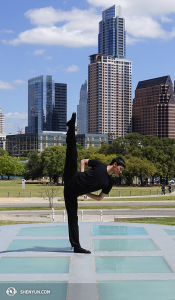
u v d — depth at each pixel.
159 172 80.25
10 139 191.88
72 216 6.45
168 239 7.57
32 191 50.59
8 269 5.56
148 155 83.00
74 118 6.04
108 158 76.56
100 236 7.89
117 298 4.43
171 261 5.96
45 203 32.75
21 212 25.33
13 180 112.19
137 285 4.88
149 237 7.77
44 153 90.94
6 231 8.60
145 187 73.62
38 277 5.19
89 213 24.52
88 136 191.88
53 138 179.62
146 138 102.12
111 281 5.03
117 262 5.91
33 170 93.00
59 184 80.88
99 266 5.70
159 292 4.64
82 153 91.81
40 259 6.10
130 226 9.26
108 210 27.03
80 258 6.13
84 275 5.27
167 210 27.11
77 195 6.30
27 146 180.50
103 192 6.26
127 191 53.81
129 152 95.31
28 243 7.29
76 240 6.48
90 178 6.04
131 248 6.81
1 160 105.81
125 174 77.19
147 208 28.20
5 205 30.75
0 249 6.78
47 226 9.34
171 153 91.25
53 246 7.03
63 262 5.92
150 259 6.08
